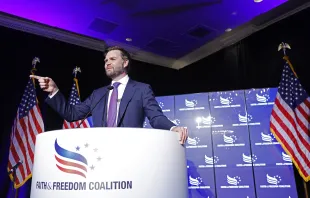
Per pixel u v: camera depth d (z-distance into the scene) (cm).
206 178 315
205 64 585
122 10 434
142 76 589
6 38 429
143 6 424
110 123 124
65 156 88
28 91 390
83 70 500
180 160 102
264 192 298
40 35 466
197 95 344
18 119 373
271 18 463
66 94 466
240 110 329
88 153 86
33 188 94
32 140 360
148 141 92
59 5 414
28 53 445
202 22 475
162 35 518
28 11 424
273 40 462
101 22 466
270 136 313
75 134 89
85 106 154
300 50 416
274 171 302
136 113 128
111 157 85
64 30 481
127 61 155
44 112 430
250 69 492
